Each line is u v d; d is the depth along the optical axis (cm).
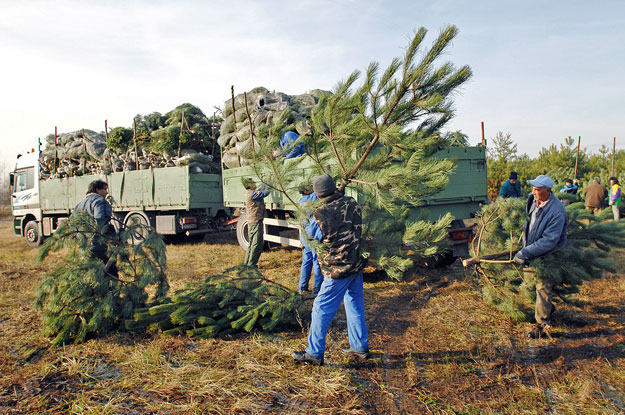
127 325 378
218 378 296
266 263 714
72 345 365
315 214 310
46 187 1153
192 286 412
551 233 352
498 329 395
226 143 827
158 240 435
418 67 296
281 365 320
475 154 626
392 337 383
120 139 1015
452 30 286
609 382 294
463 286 536
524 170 1438
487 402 271
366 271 627
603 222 432
